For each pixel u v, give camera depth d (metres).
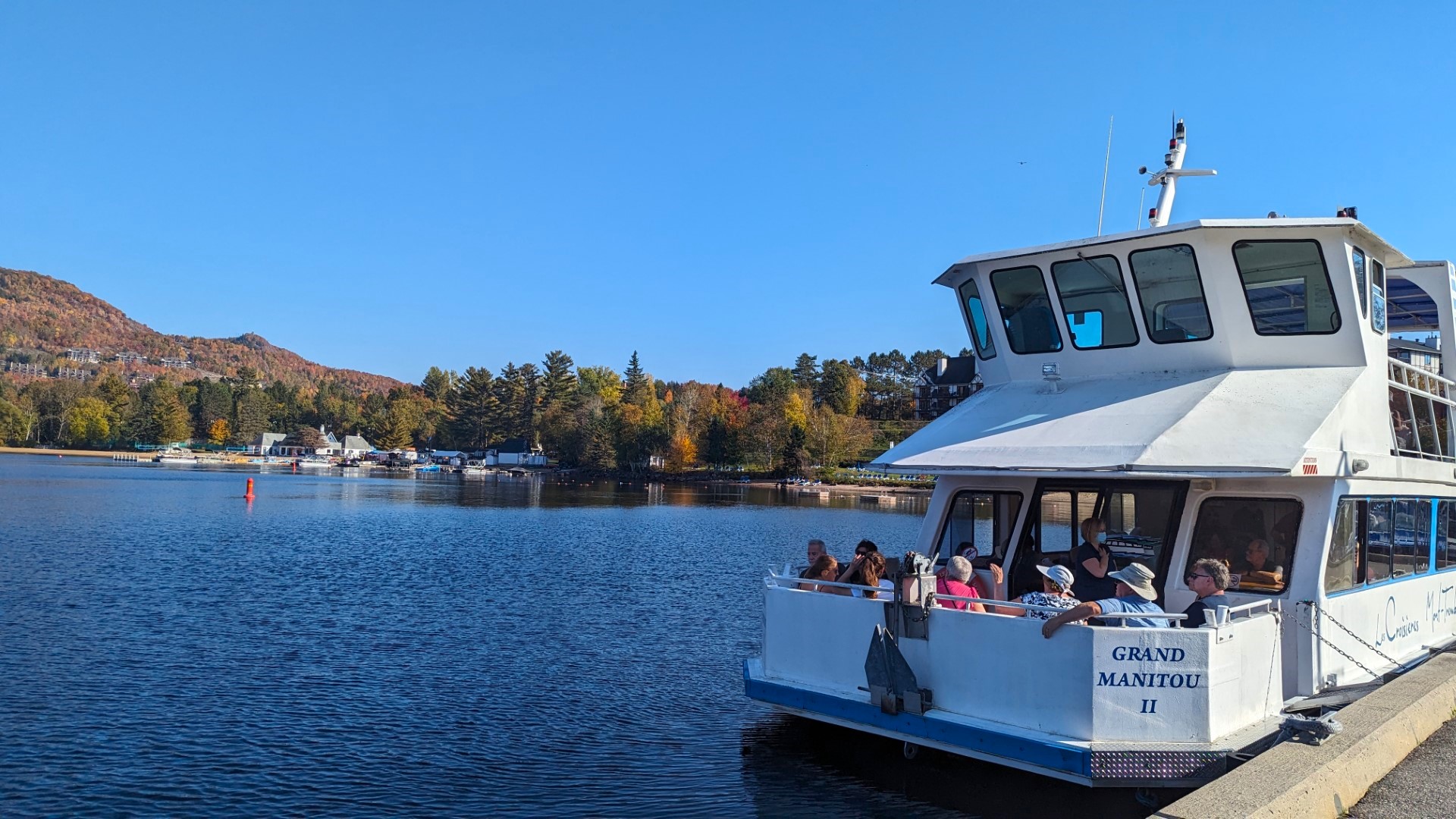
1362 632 10.98
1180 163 13.40
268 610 25.84
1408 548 12.75
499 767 12.56
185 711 15.37
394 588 30.59
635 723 14.69
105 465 187.00
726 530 62.78
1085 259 11.23
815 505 104.38
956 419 11.81
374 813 10.98
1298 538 9.98
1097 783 8.20
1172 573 10.24
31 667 18.45
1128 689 8.25
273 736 14.02
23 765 12.62
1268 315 10.48
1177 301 10.84
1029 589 11.33
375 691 16.84
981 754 8.77
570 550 45.78
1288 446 9.11
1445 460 14.03
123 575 32.62
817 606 10.25
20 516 58.78
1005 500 11.88
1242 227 10.14
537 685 17.38
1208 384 10.45
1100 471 9.28
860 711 9.66
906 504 111.69
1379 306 11.16
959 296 13.16
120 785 11.92
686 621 24.72
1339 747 7.73
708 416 199.12
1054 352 11.82
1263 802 6.44
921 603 9.30
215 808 11.16
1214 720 8.27
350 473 199.75
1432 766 8.19
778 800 10.91
